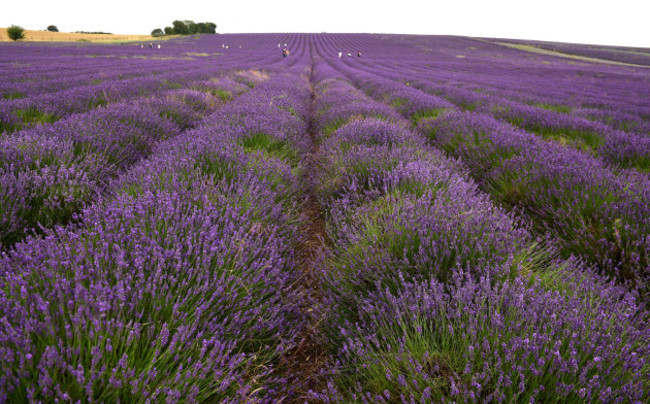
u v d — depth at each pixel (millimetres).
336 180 4277
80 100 7926
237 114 6648
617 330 1708
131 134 5285
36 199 2994
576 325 1661
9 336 1247
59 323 1461
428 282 2283
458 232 2496
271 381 1789
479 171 5152
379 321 2051
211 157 3924
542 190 3709
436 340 1785
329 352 2152
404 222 2699
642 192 3273
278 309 2115
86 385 1201
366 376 1756
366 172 4242
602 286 2367
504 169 4543
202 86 11844
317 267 2781
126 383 1302
